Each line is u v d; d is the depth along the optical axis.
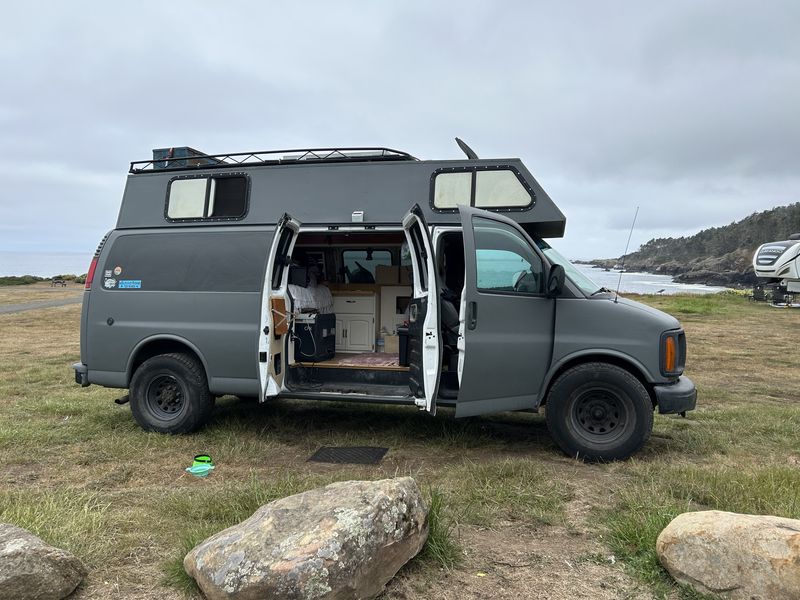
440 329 5.24
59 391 8.75
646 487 4.49
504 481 4.69
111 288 6.40
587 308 5.43
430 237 5.21
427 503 3.85
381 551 3.04
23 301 28.28
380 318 7.24
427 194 5.95
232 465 5.37
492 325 5.27
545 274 5.48
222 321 6.04
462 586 3.16
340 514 3.06
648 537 3.50
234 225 6.29
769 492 4.19
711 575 2.98
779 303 25.61
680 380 5.57
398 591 3.10
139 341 6.29
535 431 6.45
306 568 2.77
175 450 5.75
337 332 7.27
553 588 3.15
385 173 6.08
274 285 6.06
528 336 5.39
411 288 7.14
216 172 6.41
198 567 3.02
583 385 5.38
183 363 6.18
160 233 6.40
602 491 4.59
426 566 3.32
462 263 6.16
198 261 6.21
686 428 6.45
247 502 4.20
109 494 4.55
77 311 22.92
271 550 2.89
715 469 4.94
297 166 6.28
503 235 5.43
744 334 16.09
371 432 6.41
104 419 6.82
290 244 6.20
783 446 5.84
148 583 3.21
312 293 6.74
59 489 4.65
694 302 25.83
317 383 6.30
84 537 3.63
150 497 4.47
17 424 6.56
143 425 6.31
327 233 6.31
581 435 5.42
